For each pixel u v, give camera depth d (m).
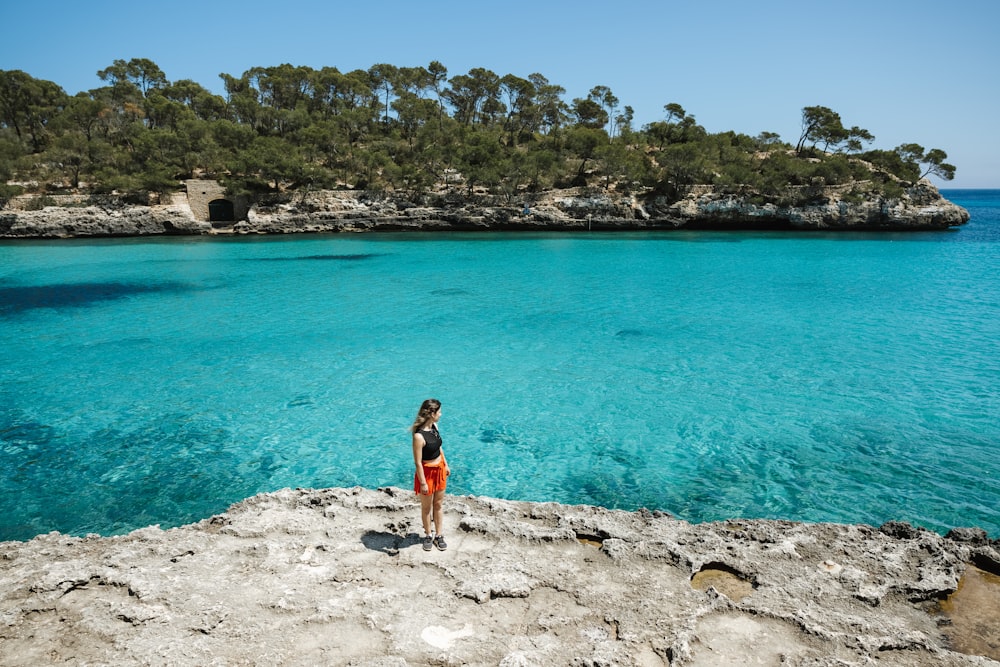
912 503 11.23
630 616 6.30
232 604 6.47
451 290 34.38
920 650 5.83
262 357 21.09
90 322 26.86
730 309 28.41
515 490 11.95
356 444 14.15
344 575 7.10
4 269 43.94
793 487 11.88
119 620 6.20
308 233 74.19
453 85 117.31
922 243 61.12
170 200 71.75
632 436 14.36
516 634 6.04
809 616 6.28
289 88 107.19
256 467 13.05
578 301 30.72
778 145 112.69
